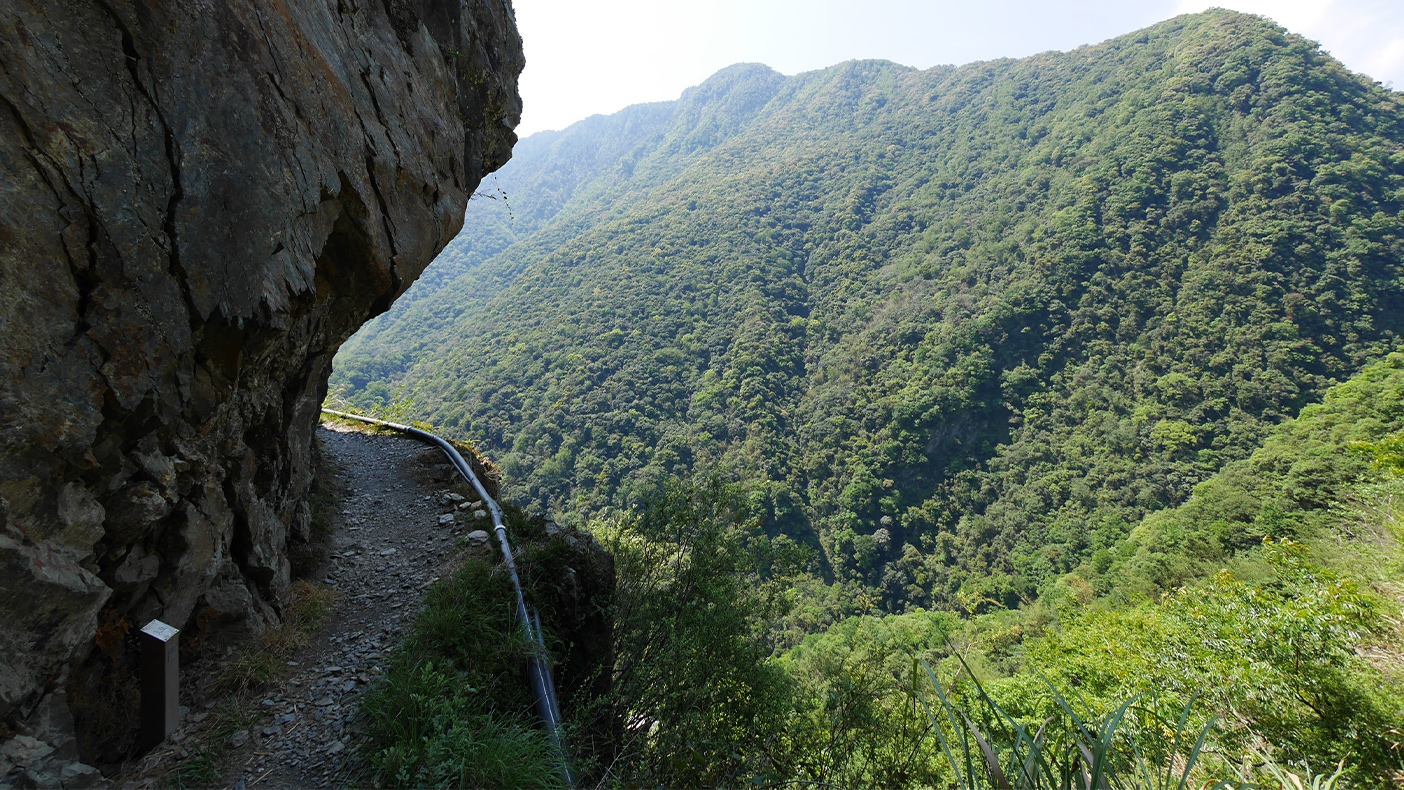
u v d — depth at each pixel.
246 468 3.38
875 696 3.54
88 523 2.06
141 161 2.21
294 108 3.10
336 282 3.87
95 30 2.08
